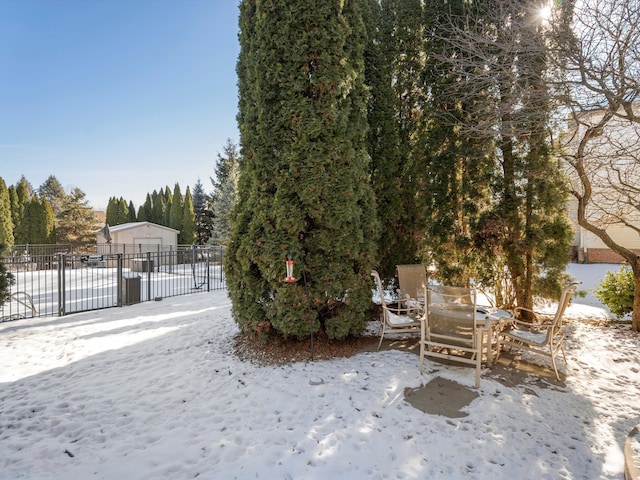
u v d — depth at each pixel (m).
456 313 3.40
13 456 2.29
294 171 3.89
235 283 4.31
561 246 5.21
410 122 6.10
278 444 2.38
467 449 2.31
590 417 2.74
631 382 3.39
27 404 3.05
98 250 19.70
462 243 5.51
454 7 5.56
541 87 4.23
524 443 2.40
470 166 5.64
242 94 4.50
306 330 4.11
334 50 3.93
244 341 4.61
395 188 5.77
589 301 7.56
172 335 5.22
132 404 3.03
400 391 3.15
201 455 2.28
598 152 5.38
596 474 2.09
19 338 5.17
